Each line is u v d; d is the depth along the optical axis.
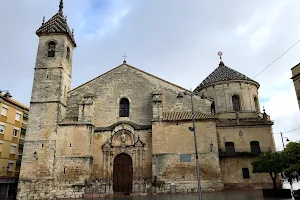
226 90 41.44
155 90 37.00
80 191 30.88
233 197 23.56
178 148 32.41
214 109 41.44
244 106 40.56
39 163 31.59
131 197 28.52
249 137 35.72
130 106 36.34
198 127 33.06
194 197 25.30
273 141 35.41
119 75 38.22
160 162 31.89
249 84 41.97
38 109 33.78
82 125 33.47
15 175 45.91
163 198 25.23
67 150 32.38
